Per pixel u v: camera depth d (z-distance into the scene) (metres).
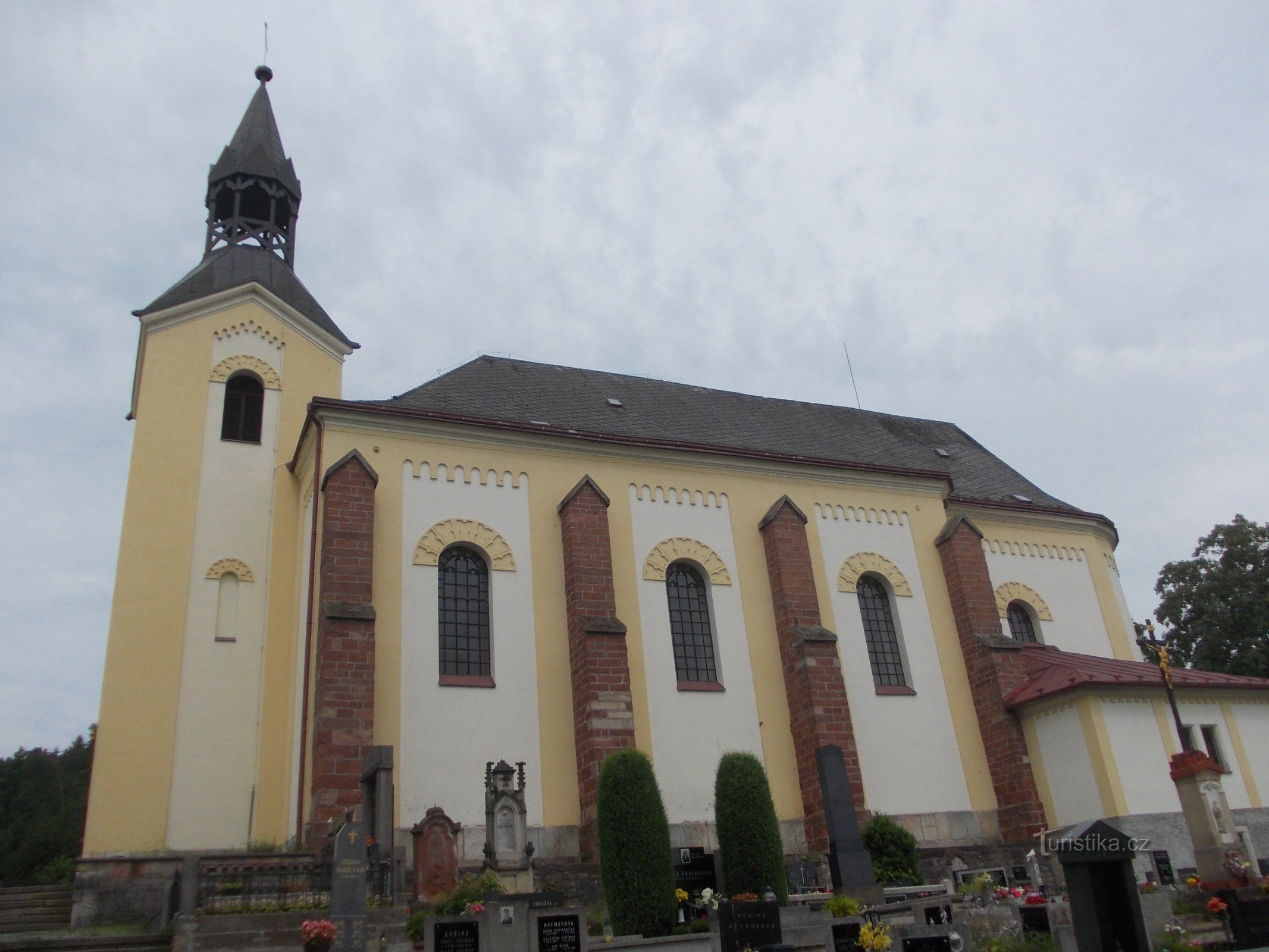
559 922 17.02
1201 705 30.59
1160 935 17.97
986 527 38.09
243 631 28.92
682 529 30.95
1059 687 29.62
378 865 19.17
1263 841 29.16
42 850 59.94
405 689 25.11
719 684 29.34
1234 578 47.72
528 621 27.45
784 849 27.47
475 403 31.80
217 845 26.33
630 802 21.42
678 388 39.94
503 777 21.89
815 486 33.72
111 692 26.81
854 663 31.52
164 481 29.67
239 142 37.06
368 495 25.92
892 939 16.47
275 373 32.47
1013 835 30.23
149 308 31.23
